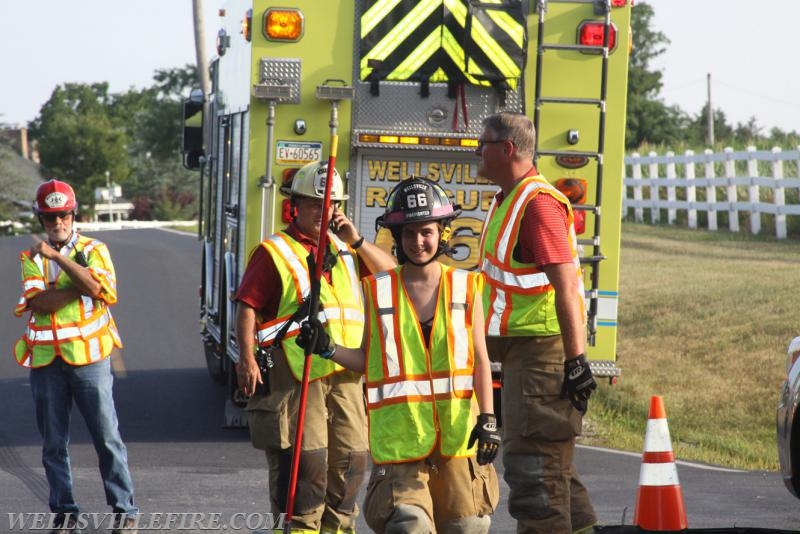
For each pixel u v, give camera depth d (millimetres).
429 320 20484
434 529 19906
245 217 39625
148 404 49156
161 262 110562
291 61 39094
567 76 39125
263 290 24125
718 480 36344
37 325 28000
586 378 21500
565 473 22656
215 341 49469
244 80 40688
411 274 20734
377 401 20406
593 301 39375
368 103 39125
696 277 73062
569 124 39156
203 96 54375
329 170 22453
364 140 38875
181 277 98562
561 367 22422
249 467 36719
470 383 20406
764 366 51906
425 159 39438
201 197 55344
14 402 49688
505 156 22828
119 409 48031
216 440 41531
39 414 28156
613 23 39281
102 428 27891
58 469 28172
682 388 51000
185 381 55156
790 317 58500
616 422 47094
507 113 23031
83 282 27547
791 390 29297
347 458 24078
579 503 23938
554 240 21875
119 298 85375
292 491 22203
